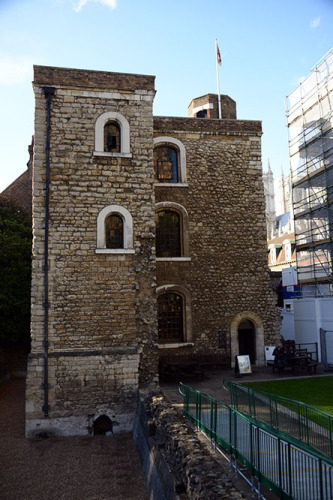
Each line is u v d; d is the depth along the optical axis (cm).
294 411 978
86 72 1498
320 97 2145
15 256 2166
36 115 1451
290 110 2473
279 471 593
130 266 1450
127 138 1504
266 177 9025
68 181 1442
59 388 1345
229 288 1914
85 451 1217
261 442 666
